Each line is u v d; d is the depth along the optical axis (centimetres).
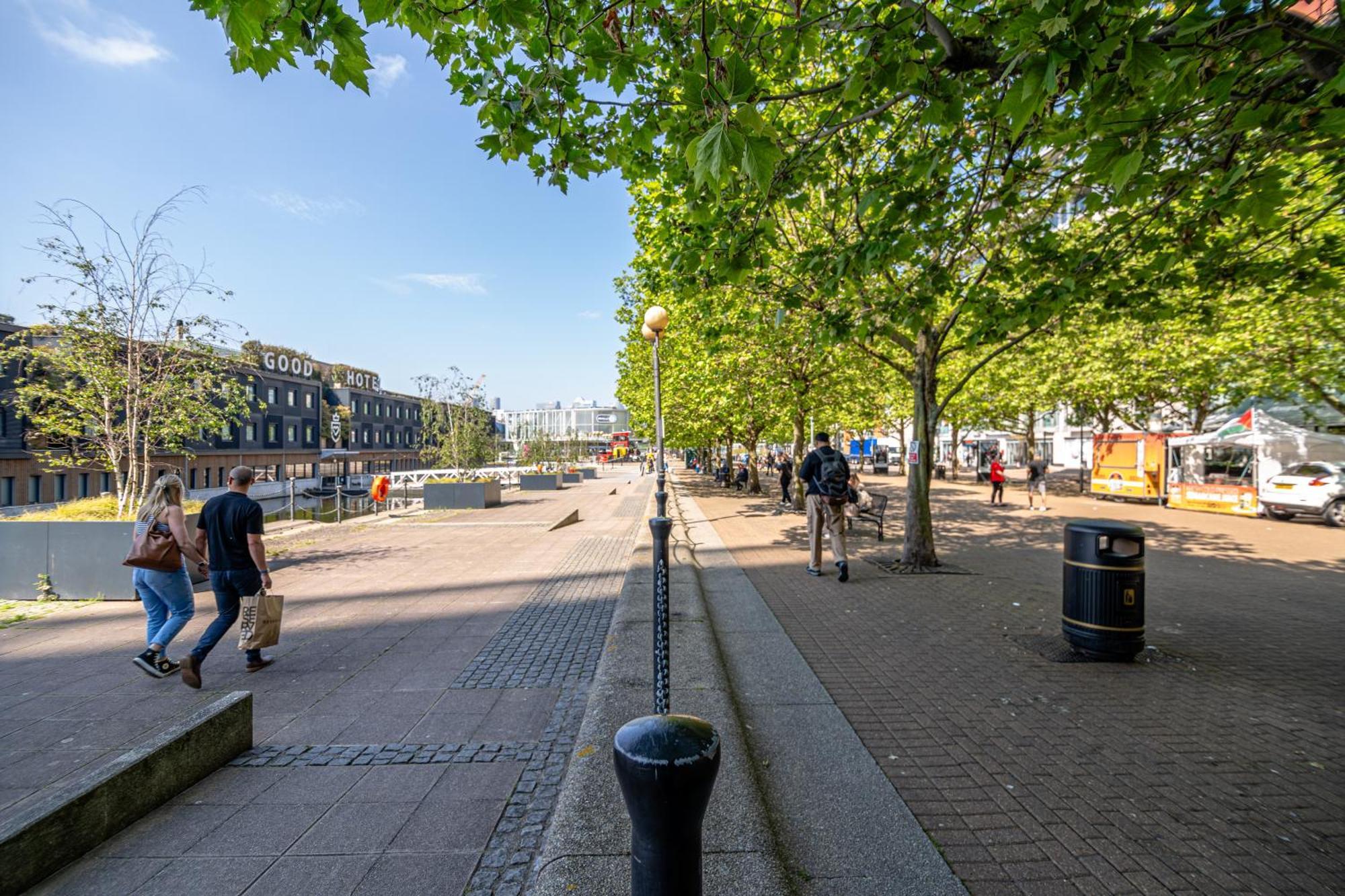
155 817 304
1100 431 3027
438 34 400
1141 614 517
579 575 962
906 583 852
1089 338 2217
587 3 375
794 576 906
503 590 850
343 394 7725
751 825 257
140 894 247
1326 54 312
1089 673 496
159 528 509
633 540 1358
